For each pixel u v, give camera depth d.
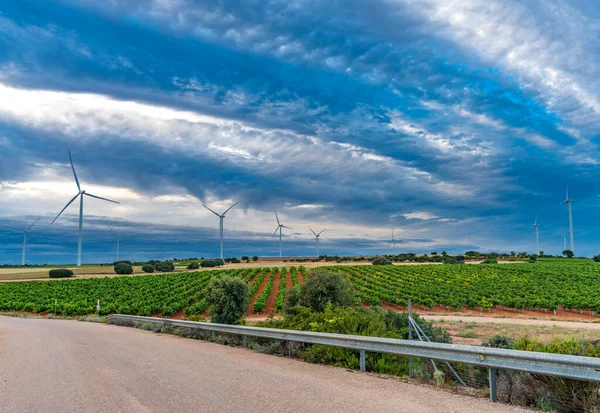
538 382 7.14
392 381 8.88
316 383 8.66
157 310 50.91
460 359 7.80
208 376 9.57
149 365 11.36
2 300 61.25
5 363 12.46
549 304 50.41
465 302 55.53
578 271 95.19
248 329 15.28
